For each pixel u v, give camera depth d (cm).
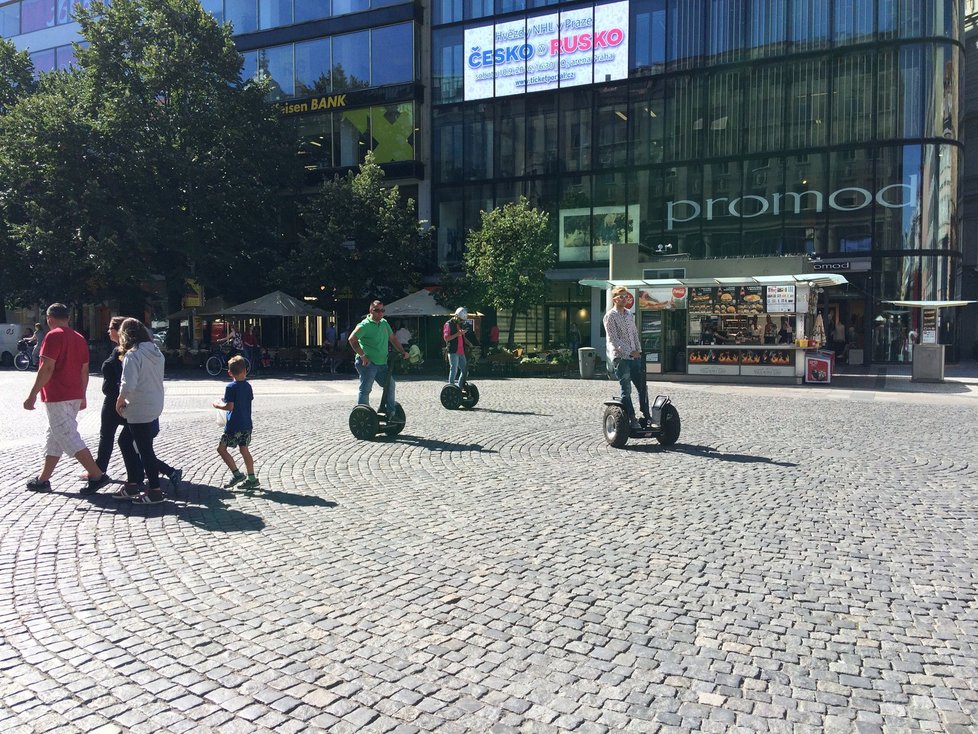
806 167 2638
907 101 2517
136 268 2608
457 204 3166
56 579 446
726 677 320
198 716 290
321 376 2317
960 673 323
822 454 852
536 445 916
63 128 2425
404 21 3128
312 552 495
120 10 2659
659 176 2841
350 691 309
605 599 410
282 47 3369
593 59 2906
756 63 2681
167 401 1468
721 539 521
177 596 418
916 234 2528
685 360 1978
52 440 660
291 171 3031
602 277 2923
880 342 2581
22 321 3866
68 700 303
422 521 569
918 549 499
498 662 335
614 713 291
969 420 1154
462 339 1305
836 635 362
